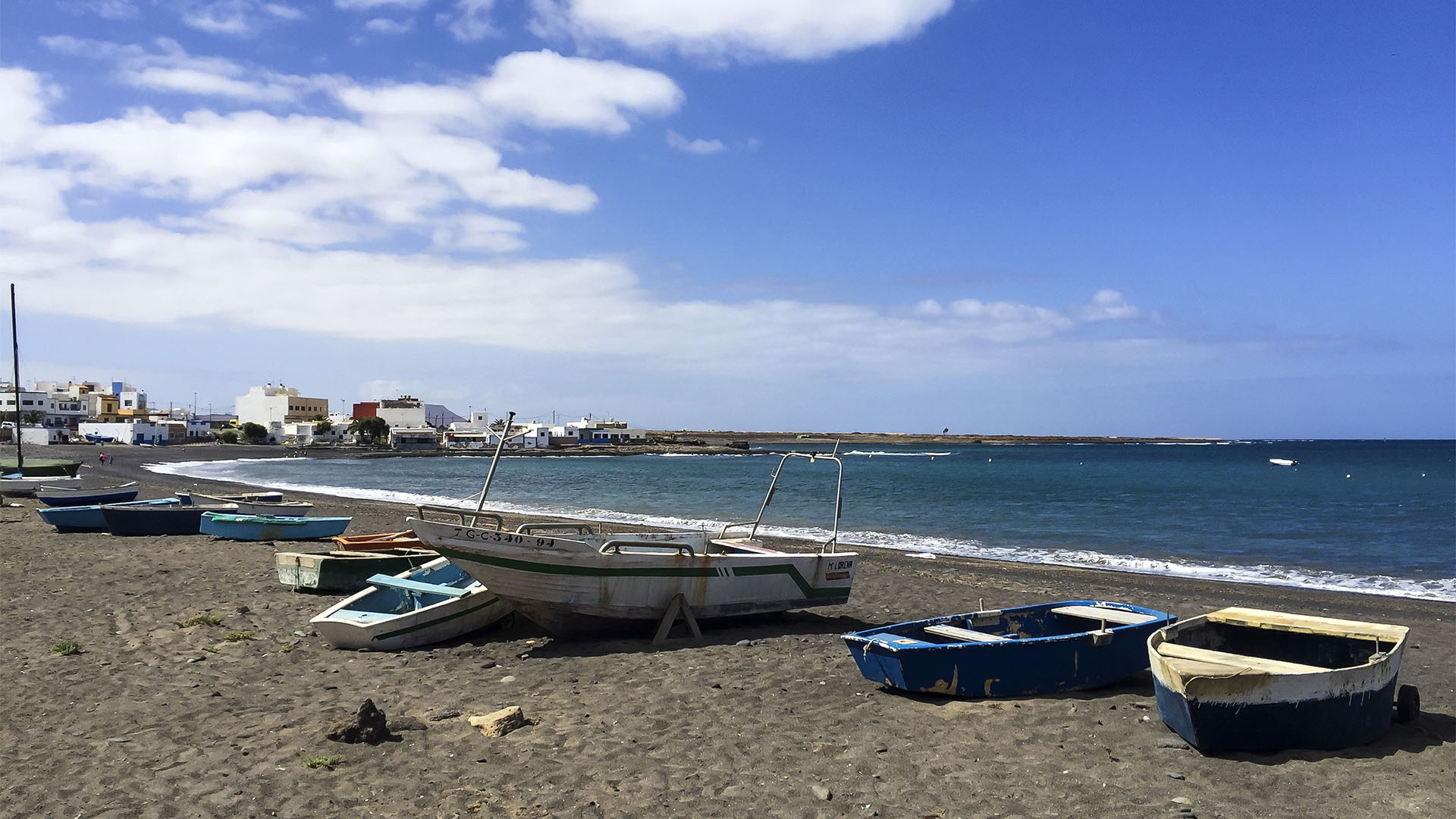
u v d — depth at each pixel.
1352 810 6.18
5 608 13.59
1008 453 173.12
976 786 6.69
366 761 7.14
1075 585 19.14
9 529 24.73
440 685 9.57
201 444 145.38
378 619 11.48
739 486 59.66
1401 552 26.05
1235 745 7.25
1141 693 9.27
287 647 11.23
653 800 6.40
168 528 23.69
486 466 97.38
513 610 12.35
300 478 66.50
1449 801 6.30
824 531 31.78
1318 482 65.56
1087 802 6.38
